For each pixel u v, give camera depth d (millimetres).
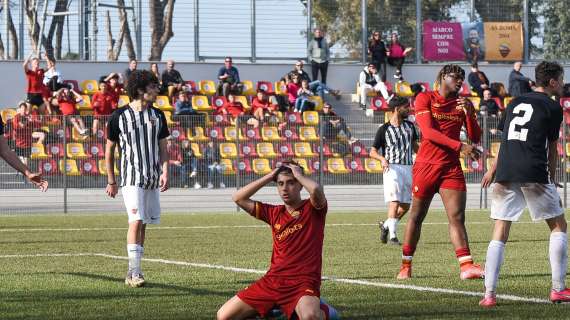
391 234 21953
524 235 24625
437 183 15117
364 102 46750
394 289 13820
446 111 15117
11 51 44312
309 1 48250
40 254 19578
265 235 24688
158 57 46344
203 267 17016
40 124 33938
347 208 36844
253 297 9484
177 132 35344
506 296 12969
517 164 12172
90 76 44969
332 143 36719
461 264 15148
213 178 35688
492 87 46688
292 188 9625
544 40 50281
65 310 11852
